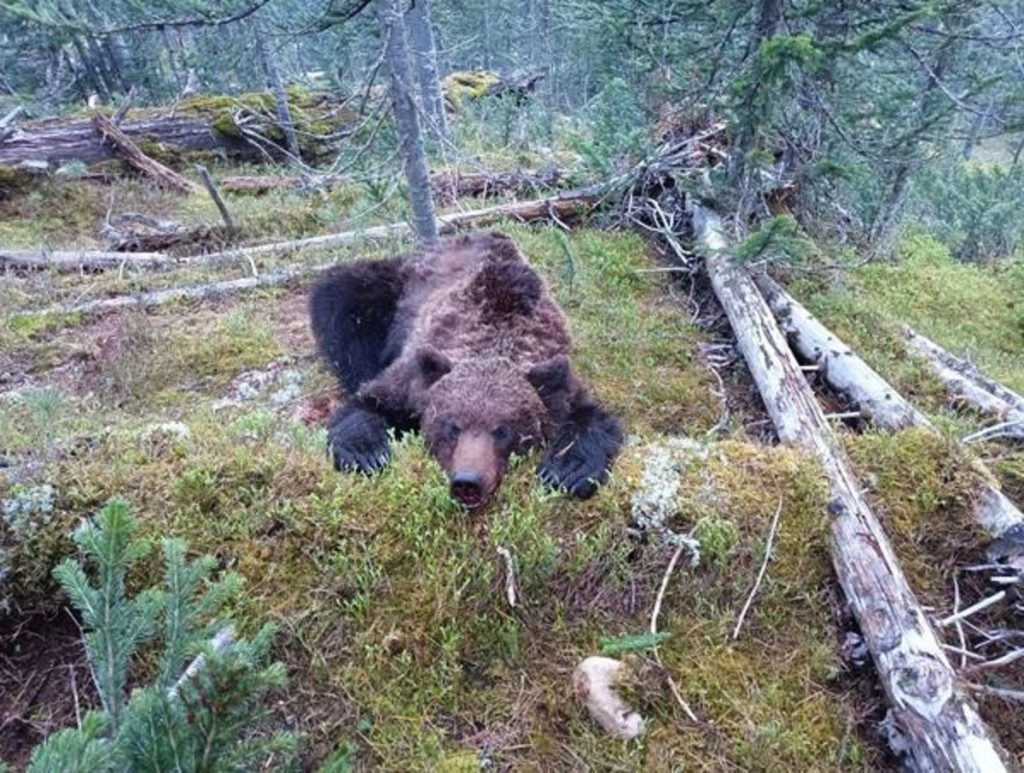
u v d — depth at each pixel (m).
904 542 4.14
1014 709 3.67
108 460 3.90
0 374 6.29
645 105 8.55
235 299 7.57
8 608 3.54
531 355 4.38
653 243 8.46
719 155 8.49
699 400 5.92
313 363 6.36
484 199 9.60
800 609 3.78
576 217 8.95
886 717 3.41
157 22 6.15
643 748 3.28
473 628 3.56
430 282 5.48
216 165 12.50
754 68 6.11
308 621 3.50
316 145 12.94
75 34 5.96
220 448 3.97
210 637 2.66
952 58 8.00
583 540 3.72
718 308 7.16
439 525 3.71
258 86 16.77
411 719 3.32
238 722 2.14
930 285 8.42
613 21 7.33
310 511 3.71
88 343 6.67
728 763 3.26
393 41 6.54
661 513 3.81
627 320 6.80
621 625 3.64
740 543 3.82
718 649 3.59
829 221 8.98
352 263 5.88
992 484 4.31
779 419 5.10
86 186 10.82
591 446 4.05
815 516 3.95
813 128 7.56
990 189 11.73
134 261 8.45
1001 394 5.83
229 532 3.68
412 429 4.48
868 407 5.40
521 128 13.46
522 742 3.31
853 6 6.58
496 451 3.85
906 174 9.20
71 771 1.89
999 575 4.08
